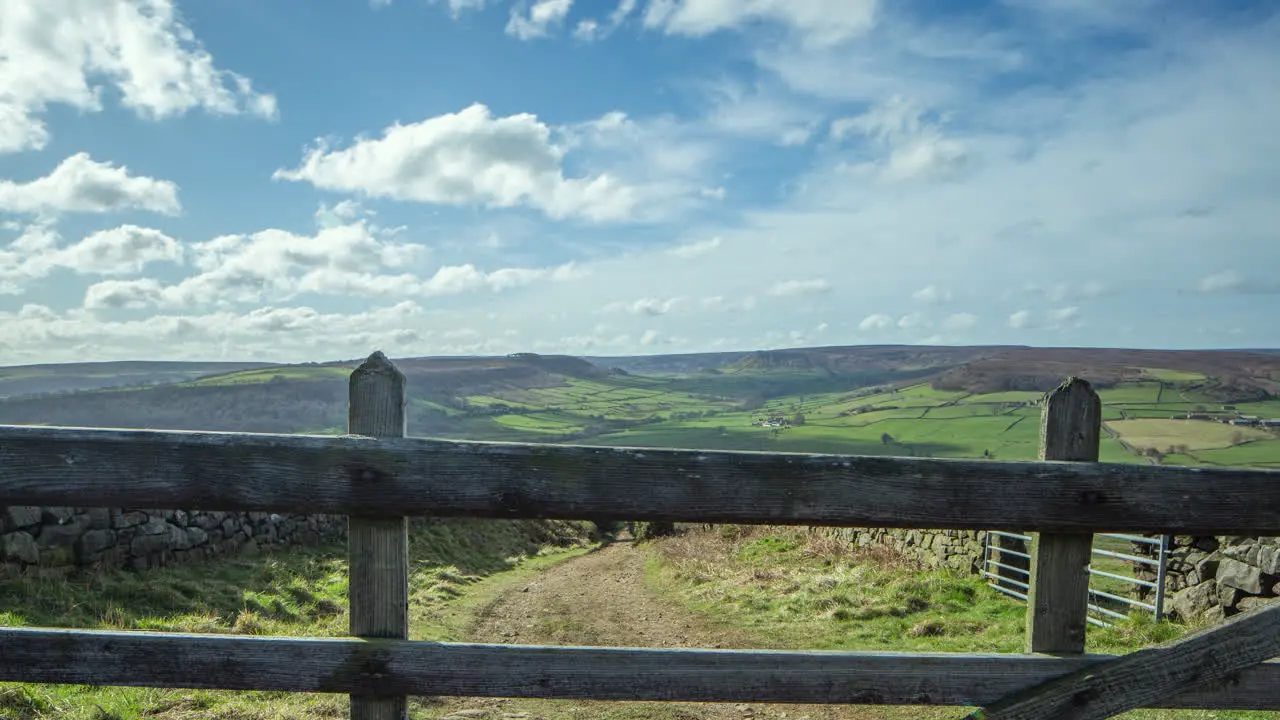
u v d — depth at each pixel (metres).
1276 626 2.52
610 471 2.42
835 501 2.46
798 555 14.74
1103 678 2.47
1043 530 2.52
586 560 19.73
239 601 8.50
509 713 5.37
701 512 2.43
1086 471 2.52
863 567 12.23
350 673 2.35
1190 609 7.94
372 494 2.36
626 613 10.57
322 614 8.73
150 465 2.33
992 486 2.49
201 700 4.84
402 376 2.45
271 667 2.34
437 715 5.22
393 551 2.43
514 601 11.73
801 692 2.43
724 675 2.41
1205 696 2.51
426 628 8.60
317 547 13.94
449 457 2.38
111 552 8.94
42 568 7.90
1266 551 7.12
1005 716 2.44
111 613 7.14
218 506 2.34
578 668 2.38
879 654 2.48
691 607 10.73
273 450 2.35
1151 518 2.53
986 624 8.55
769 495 2.45
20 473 2.29
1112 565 11.05
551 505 2.40
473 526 19.14
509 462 2.40
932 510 2.48
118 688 4.89
